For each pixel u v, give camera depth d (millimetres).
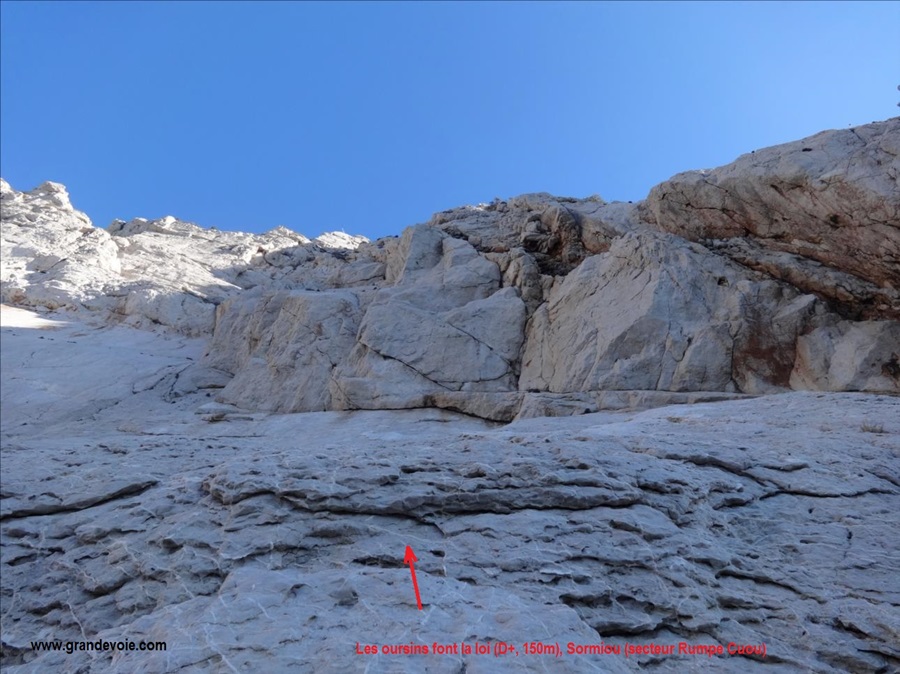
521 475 7551
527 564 6211
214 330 25938
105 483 9641
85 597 7238
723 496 7598
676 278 16922
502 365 18156
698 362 15477
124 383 21469
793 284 16406
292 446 13469
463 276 20734
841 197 14297
